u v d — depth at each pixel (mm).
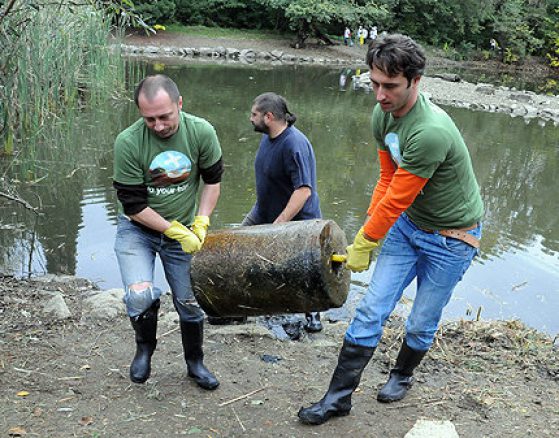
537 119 15469
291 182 4070
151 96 2594
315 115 13227
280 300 2836
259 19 29594
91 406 2967
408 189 2650
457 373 3535
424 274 3033
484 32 33562
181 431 2838
